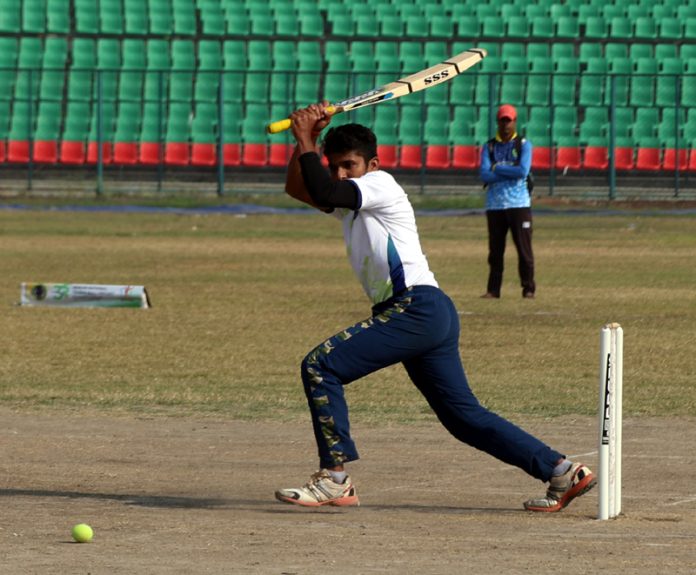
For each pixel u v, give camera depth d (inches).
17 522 810.2
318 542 745.0
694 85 4471.0
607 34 4837.6
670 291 2359.7
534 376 1454.2
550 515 842.8
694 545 738.2
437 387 843.4
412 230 826.2
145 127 4443.9
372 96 832.9
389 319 820.0
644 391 1364.4
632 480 967.6
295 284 2454.5
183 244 3267.7
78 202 4190.5
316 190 794.8
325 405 837.2
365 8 4904.0
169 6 4877.0
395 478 981.2
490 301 2186.3
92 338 1745.8
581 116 4603.8
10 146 4446.4
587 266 2815.0
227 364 1539.1
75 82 4544.8
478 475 992.9
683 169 4384.8
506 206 2186.3
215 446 1104.8
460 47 4739.2
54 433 1157.7
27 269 2662.4
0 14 4785.9
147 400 1316.4
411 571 666.2
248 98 4544.8
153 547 729.6
